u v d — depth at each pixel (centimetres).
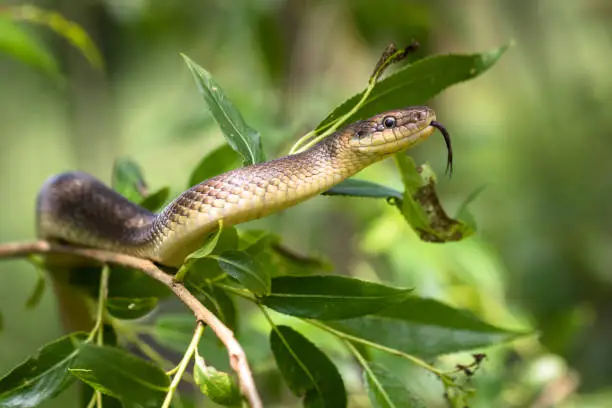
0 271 221
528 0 199
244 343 116
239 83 155
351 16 153
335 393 101
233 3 147
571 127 215
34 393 98
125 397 95
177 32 167
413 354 104
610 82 215
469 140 188
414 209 104
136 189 111
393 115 104
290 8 153
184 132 129
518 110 211
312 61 154
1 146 217
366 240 128
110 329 102
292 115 140
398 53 101
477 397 118
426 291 125
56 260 110
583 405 128
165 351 119
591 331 173
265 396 125
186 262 99
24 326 207
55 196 109
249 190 102
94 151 185
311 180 103
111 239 107
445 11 162
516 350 129
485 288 127
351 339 101
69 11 168
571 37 213
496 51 104
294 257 110
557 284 183
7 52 123
